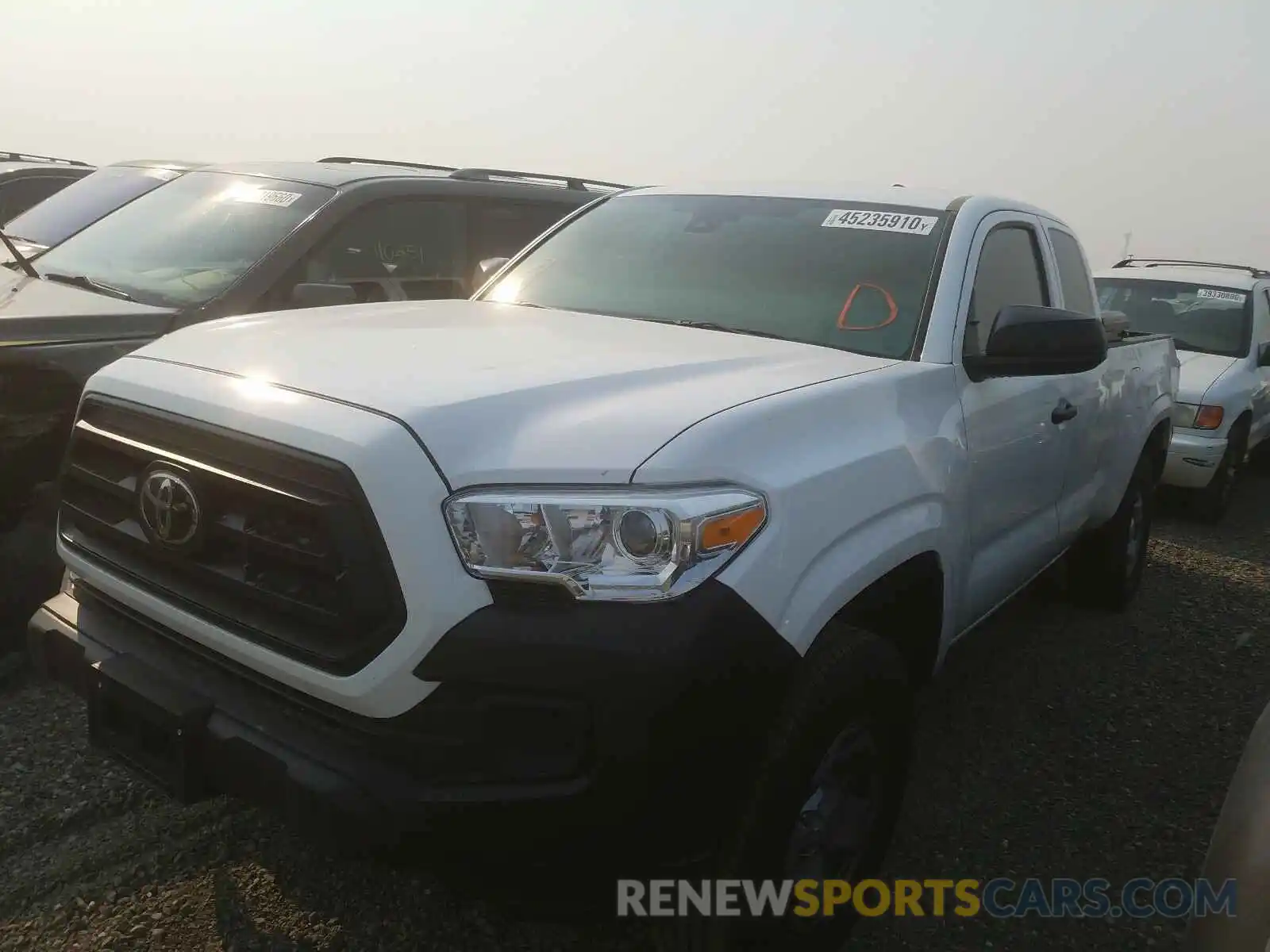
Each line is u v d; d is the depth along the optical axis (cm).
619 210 415
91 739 251
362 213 522
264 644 217
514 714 200
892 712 263
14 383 375
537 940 270
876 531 255
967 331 328
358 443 203
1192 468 761
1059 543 422
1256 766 223
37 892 273
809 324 326
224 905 275
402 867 208
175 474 230
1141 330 899
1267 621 561
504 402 221
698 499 207
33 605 376
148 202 570
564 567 198
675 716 197
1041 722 420
